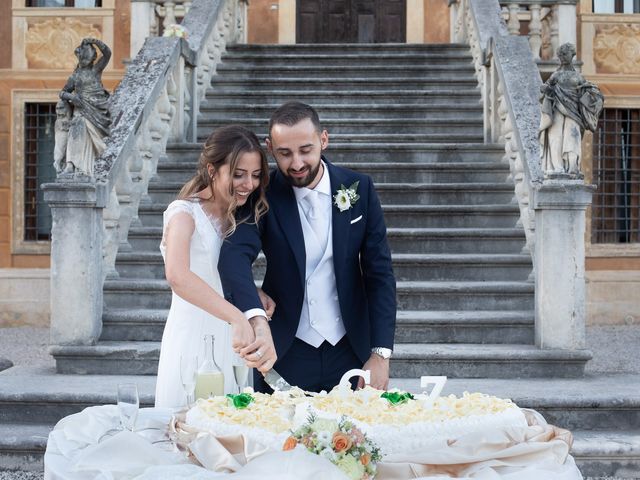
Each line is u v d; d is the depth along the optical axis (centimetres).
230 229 351
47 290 1394
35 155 1438
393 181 909
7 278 1392
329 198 373
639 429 578
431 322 690
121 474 255
